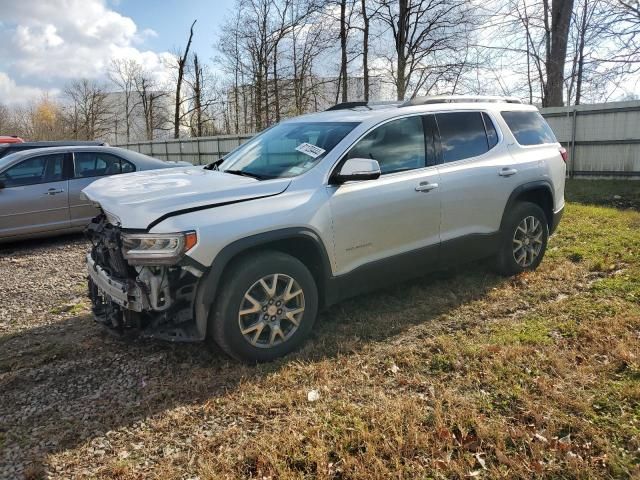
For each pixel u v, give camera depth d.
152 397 3.10
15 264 6.65
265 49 29.31
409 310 4.30
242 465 2.43
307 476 2.33
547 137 5.60
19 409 3.02
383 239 3.99
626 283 4.62
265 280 3.39
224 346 3.32
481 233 4.69
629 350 3.30
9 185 7.38
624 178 11.50
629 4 11.67
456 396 2.92
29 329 4.33
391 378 3.20
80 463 2.50
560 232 6.76
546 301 4.42
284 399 2.97
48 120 52.62
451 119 4.63
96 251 3.70
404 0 18.95
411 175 4.17
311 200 3.59
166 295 3.16
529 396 2.89
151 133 41.66
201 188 3.45
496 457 2.41
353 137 3.92
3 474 2.43
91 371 3.47
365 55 21.97
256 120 30.55
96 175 8.05
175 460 2.50
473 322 4.02
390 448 2.47
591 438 2.50
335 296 3.81
